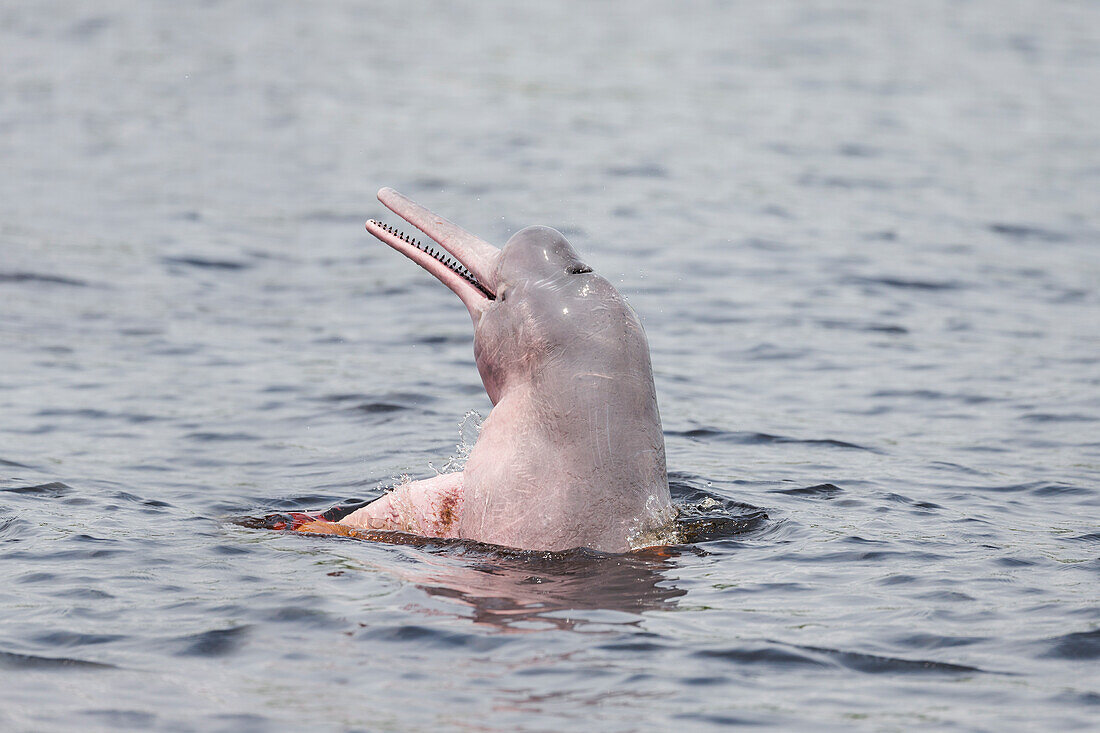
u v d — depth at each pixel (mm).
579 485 28766
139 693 21172
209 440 43406
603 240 81625
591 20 196875
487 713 20484
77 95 132625
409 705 20750
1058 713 20766
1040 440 43875
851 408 48906
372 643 23375
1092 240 85375
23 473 37719
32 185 94250
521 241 30406
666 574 27438
